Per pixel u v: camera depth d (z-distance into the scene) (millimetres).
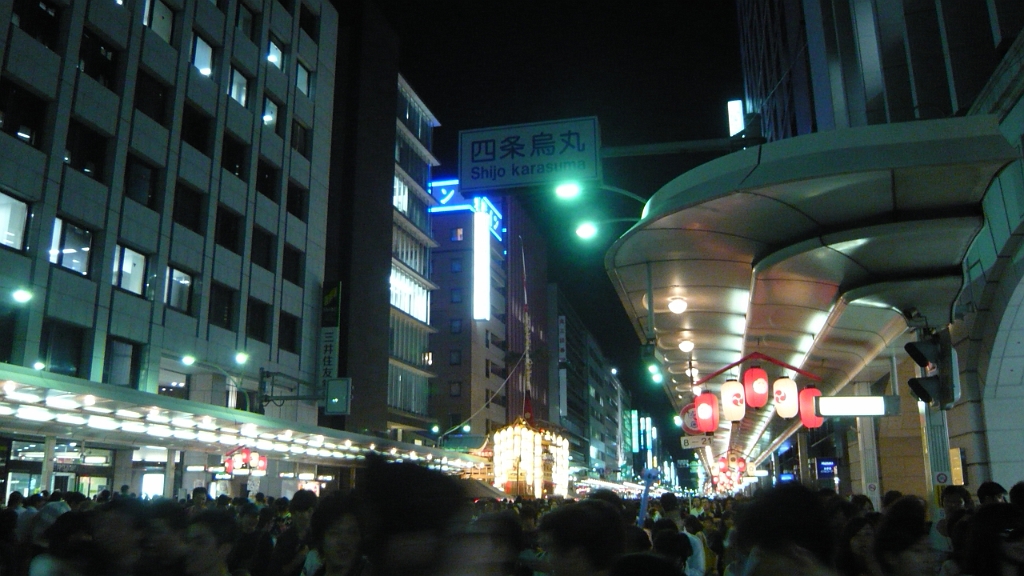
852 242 11078
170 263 32406
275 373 34844
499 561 2549
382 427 48562
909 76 15773
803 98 23047
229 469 27203
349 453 31109
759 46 36938
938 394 12234
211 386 33750
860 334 17375
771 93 30594
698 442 25094
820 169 9477
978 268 13227
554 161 11062
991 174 9500
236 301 36469
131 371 29938
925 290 12344
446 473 2389
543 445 33219
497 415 85875
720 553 9727
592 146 11016
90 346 27734
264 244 39375
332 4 48562
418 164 67250
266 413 37469
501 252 92875
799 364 22109
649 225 11438
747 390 17484
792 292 14125
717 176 10484
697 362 24125
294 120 42844
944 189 10039
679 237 12211
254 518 8688
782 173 9734
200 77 35000
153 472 28906
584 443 121062
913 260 11867
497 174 11156
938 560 5340
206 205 34750
